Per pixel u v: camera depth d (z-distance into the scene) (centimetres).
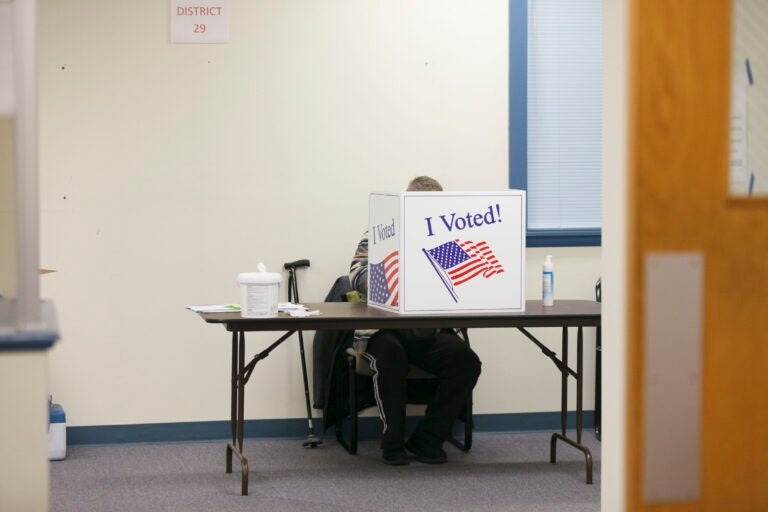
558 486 472
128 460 523
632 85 234
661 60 233
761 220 238
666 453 238
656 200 235
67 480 481
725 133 236
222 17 558
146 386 560
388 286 472
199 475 491
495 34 580
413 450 527
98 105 550
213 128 560
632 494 238
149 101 554
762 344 240
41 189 546
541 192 592
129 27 552
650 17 232
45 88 546
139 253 556
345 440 566
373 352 509
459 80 578
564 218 594
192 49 557
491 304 466
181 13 554
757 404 240
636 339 236
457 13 577
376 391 511
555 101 590
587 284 592
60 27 546
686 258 236
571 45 589
